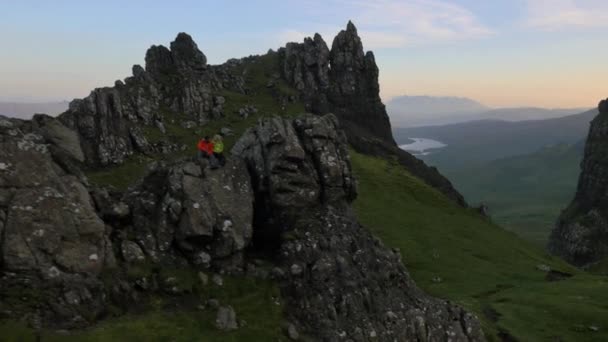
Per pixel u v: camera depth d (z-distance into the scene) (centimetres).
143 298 3070
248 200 3803
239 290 3397
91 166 10131
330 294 3572
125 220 3422
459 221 11662
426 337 3772
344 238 3962
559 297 6531
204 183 3666
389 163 15200
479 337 4078
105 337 2633
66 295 2744
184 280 3266
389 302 3797
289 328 3234
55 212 2916
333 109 17750
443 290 6969
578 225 19625
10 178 2875
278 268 3612
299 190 4022
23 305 2606
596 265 14350
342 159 4397
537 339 5066
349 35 18738
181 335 2864
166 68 16062
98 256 3009
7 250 2708
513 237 12156
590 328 5397
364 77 18738
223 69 18888
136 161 10800
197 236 3444
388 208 11300
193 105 14425
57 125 3575
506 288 7262
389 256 4184
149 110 12950
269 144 4103
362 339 3409
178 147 12106
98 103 10925
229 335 3003
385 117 18888
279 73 19300
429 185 14350
